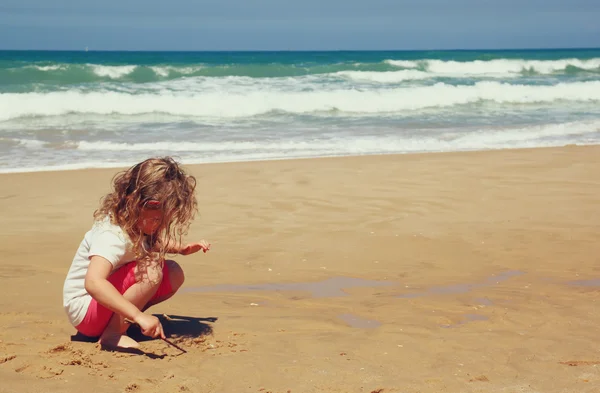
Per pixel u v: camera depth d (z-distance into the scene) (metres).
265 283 5.07
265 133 14.72
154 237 3.48
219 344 3.55
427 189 8.73
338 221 7.09
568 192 8.64
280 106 18.95
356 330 3.90
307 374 3.11
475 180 9.38
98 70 23.73
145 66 24.30
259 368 3.18
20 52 83.25
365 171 9.99
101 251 3.21
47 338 3.59
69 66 23.41
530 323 4.07
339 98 20.06
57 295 4.58
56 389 2.83
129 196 3.24
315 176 9.56
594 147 12.88
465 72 31.48
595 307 4.45
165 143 12.98
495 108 20.66
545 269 5.54
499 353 3.48
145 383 2.94
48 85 20.84
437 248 6.14
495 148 12.93
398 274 5.37
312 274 5.33
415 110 19.89
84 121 16.19
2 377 2.94
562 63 32.66
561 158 11.39
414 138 14.17
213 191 8.49
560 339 3.74
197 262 5.61
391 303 4.54
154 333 3.16
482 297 4.71
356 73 26.52
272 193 8.41
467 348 3.56
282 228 6.79
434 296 4.74
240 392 2.88
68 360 3.17
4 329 3.72
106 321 3.44
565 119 17.95
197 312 4.24
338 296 4.74
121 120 16.53
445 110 20.00
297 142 13.41
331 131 15.19
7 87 19.94
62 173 9.88
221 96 18.88
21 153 11.79
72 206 7.74
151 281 3.35
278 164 10.61
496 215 7.42
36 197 8.20
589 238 6.52
